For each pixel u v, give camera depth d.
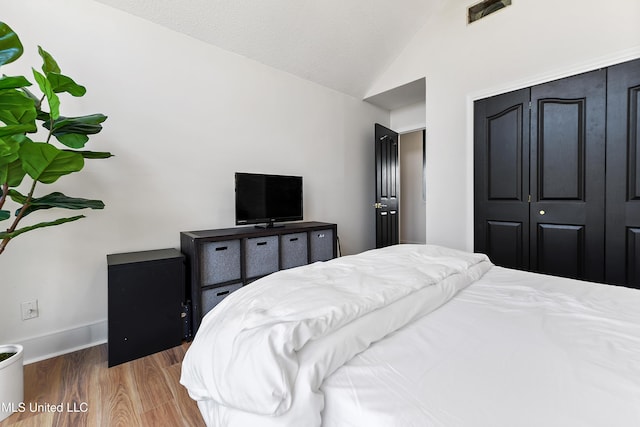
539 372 0.67
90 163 1.90
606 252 2.00
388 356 0.77
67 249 1.83
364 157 3.85
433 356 0.76
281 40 2.59
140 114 2.08
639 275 1.88
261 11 2.29
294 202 2.79
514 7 2.37
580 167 2.09
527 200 2.34
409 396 0.61
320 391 0.66
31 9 1.70
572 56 2.11
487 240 2.58
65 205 1.36
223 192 2.51
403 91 3.46
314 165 3.27
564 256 2.18
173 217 2.25
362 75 3.35
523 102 2.34
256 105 2.73
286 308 0.83
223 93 2.50
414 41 3.09
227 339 0.81
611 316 0.97
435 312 1.04
